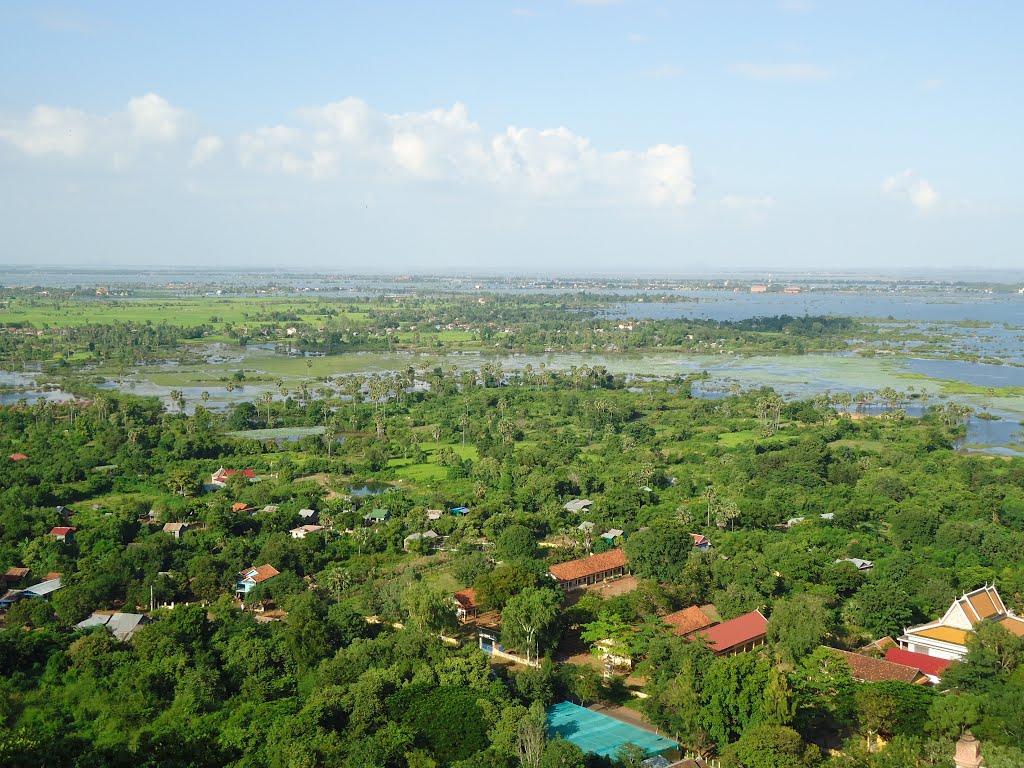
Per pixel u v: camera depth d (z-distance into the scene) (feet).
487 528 649.20
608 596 532.73
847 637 449.06
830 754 341.00
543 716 345.92
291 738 335.06
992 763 292.40
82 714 367.04
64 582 520.01
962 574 517.55
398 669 389.80
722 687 347.15
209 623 456.04
